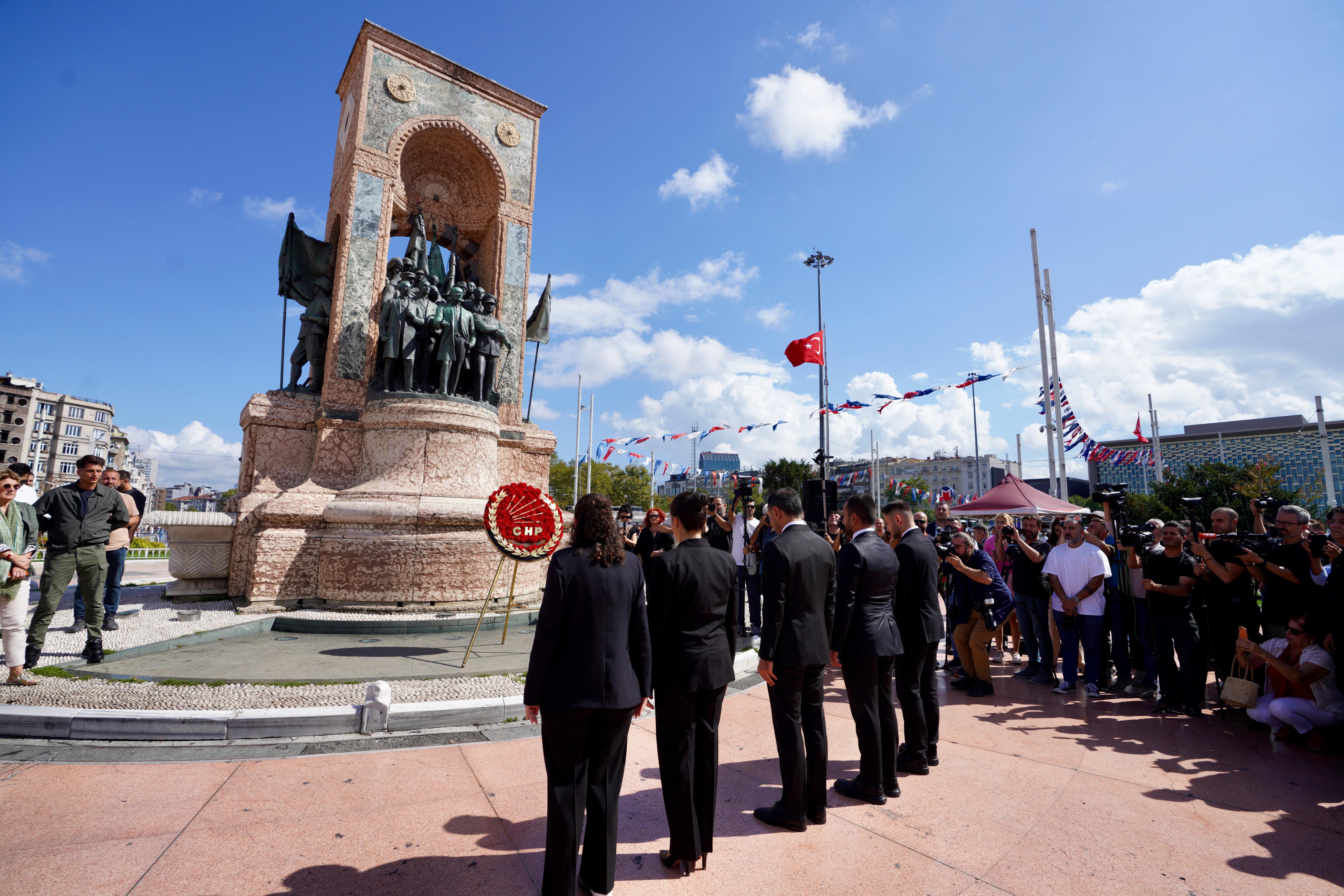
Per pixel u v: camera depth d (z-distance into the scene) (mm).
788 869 2982
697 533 3299
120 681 5207
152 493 125625
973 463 87188
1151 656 6344
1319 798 3852
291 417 9727
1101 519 6855
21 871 2730
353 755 4164
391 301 9828
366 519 8531
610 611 2805
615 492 50562
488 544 9031
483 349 10461
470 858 2977
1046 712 5754
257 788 3637
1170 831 3408
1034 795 3869
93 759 3963
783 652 3416
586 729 2758
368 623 7797
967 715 5656
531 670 2730
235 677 5508
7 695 4695
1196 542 5934
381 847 3047
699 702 3113
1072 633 6574
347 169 10656
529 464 11781
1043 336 18047
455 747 4359
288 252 10438
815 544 3656
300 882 2727
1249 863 3078
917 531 4629
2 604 5004
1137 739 4965
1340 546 4844
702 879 2891
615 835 2752
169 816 3273
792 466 38062
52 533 5645
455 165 12180
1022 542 7336
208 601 9078
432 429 9430
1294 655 4984
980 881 2889
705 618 3082
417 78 11062
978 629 6402
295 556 8469
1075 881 2895
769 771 4223
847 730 5238
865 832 3379
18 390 69188
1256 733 5137
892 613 4027
